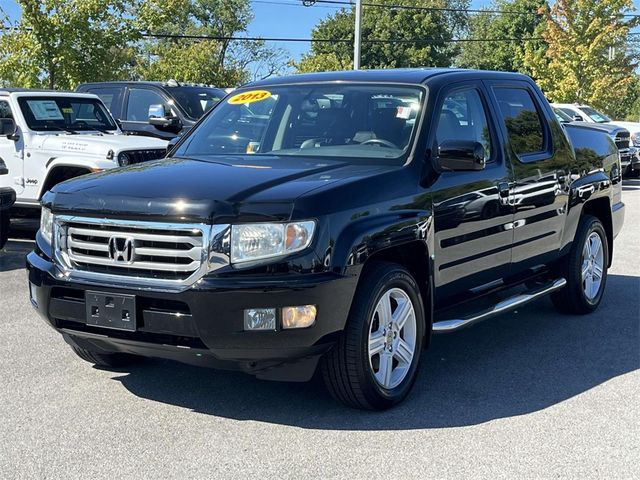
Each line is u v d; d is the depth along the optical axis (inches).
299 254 163.9
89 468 156.5
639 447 167.9
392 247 181.3
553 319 278.2
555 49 1408.7
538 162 246.4
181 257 165.8
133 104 534.6
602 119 879.1
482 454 163.5
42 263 183.9
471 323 212.4
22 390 200.8
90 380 208.8
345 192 174.2
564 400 196.1
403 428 177.0
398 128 206.2
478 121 228.1
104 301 171.6
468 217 209.6
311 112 221.3
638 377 214.5
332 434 173.5
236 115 234.7
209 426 178.1
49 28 794.8
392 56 2303.2
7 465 157.8
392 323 186.7
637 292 320.8
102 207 173.0
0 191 327.0
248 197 166.4
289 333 163.2
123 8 837.8
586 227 277.4
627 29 1373.0
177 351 168.4
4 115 417.1
